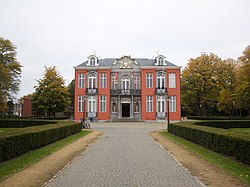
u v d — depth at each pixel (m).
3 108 46.78
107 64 57.00
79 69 55.28
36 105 62.38
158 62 55.44
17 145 12.80
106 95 54.69
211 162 11.59
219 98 56.56
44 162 11.60
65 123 26.77
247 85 44.16
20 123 37.88
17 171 9.75
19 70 50.81
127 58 56.19
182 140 21.00
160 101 54.25
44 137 17.11
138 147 16.72
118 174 9.38
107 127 38.19
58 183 8.19
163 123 48.22
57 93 56.66
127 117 55.34
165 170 10.04
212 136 15.05
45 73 57.44
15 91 50.56
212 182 8.26
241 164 11.09
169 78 54.75
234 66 59.66
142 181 8.43
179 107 53.97
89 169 10.23
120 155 13.59
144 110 54.25
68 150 15.37
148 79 55.03
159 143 18.91
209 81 57.56
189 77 59.97
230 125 34.25
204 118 51.88
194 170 10.02
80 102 54.84
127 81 56.00
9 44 50.28
